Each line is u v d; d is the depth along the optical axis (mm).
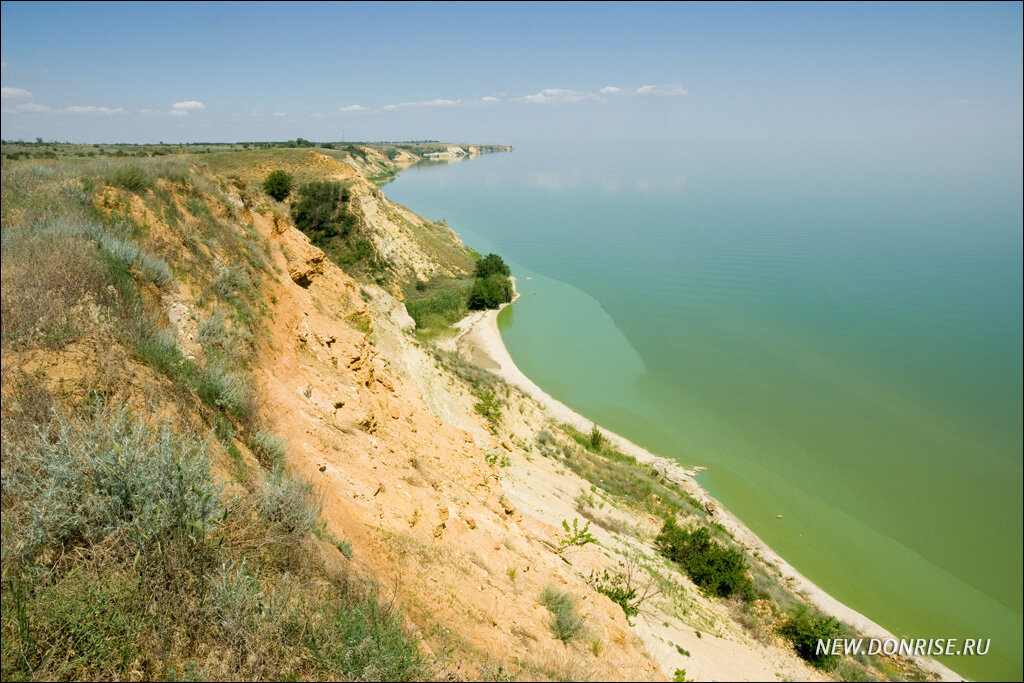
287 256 17578
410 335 33688
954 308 83188
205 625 4770
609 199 192500
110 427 5680
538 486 22172
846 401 51062
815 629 18516
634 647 11609
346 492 9789
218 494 5664
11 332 6609
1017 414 49969
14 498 4934
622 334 62375
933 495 35906
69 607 4332
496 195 193875
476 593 9102
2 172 11156
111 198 11641
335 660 5156
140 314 8688
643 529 23547
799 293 87812
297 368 13023
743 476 35844
